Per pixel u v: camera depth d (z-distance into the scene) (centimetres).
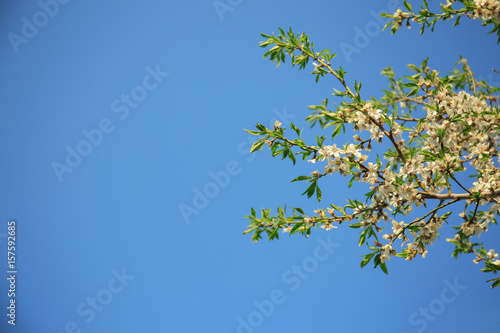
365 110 248
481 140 249
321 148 248
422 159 245
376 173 246
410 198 245
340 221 251
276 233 256
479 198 245
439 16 262
